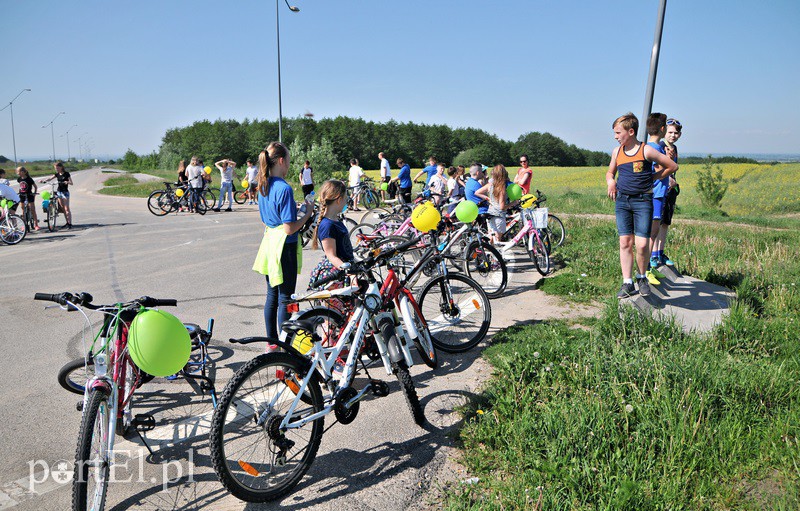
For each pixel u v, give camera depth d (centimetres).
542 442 355
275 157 486
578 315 644
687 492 318
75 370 434
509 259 977
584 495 307
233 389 303
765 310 652
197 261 1012
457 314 551
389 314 417
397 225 943
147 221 1675
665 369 434
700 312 608
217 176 4916
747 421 388
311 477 344
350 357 381
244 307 704
